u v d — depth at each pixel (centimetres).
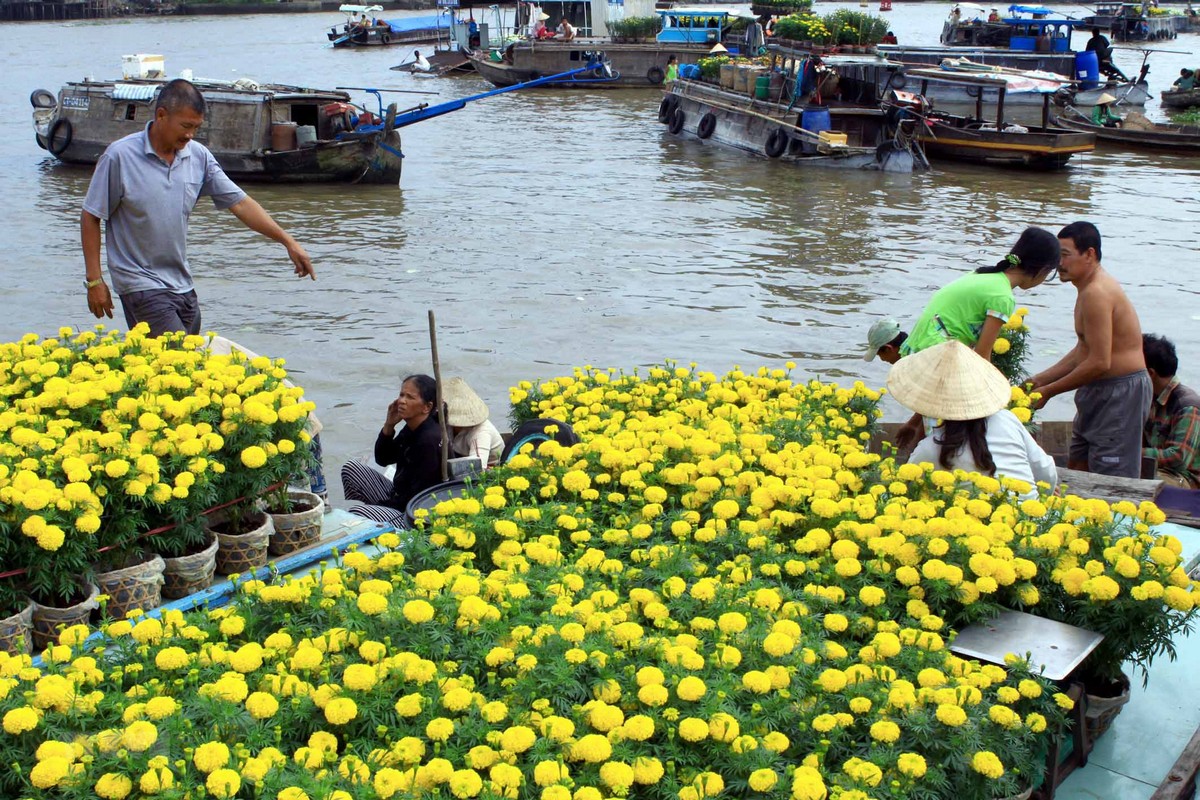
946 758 313
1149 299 1404
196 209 1905
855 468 494
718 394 645
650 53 4231
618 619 368
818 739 319
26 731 298
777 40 2777
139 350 532
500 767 290
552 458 498
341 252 1628
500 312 1328
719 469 480
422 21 6150
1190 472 644
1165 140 2825
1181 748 396
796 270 1561
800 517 441
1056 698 336
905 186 2288
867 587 382
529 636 346
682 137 3008
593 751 295
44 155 2511
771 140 2589
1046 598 397
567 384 691
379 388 1061
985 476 454
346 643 348
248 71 4512
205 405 454
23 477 376
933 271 1568
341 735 321
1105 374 601
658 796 304
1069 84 3244
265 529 454
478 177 2342
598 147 2809
